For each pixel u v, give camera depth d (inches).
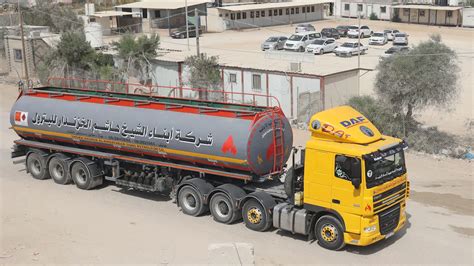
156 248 617.0
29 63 1947.6
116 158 784.3
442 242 632.4
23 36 1804.9
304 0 3614.7
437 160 1005.8
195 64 1540.4
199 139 684.7
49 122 835.4
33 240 642.8
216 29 3166.8
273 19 3344.0
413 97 1136.8
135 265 576.7
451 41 2600.9
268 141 669.3
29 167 885.2
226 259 571.8
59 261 589.3
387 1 3447.3
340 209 584.1
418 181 877.2
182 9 3181.6
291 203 639.1
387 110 1155.3
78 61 1777.8
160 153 727.7
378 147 578.6
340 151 572.4
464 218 711.7
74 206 754.2
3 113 1387.8
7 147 1079.0
